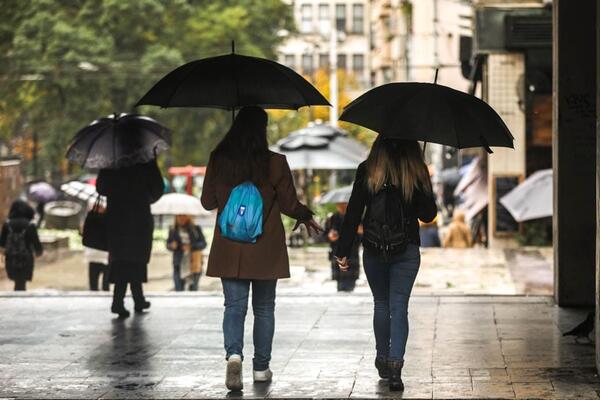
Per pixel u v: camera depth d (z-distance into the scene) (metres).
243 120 19.28
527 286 42.44
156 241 78.62
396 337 18.94
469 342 23.80
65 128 137.38
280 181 19.25
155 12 136.75
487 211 73.75
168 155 144.12
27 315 28.42
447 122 18.31
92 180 120.50
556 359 21.80
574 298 28.84
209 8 144.25
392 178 18.67
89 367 21.58
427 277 45.72
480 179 75.94
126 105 137.75
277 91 20.56
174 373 20.91
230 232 18.95
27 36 135.38
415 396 18.59
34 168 141.75
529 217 50.78
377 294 19.41
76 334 25.47
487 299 30.28
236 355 19.03
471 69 78.81
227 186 19.22
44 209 108.44
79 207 100.69
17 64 134.88
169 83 20.89
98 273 43.19
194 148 143.62
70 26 134.88
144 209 28.42
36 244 41.47
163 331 25.75
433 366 21.22
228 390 19.33
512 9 68.81
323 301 29.98
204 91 20.72
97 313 28.73
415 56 155.50
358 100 18.88
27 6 136.62
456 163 113.50
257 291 19.66
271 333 19.75
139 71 135.62
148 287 55.50
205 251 68.94
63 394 19.20
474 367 21.08
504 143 18.78
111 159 28.31
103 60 133.75
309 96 20.53
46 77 134.88
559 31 28.86
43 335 25.34
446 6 130.75
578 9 28.80
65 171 158.75
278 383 19.77
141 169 28.56
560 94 29.00
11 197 71.62
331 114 149.62
